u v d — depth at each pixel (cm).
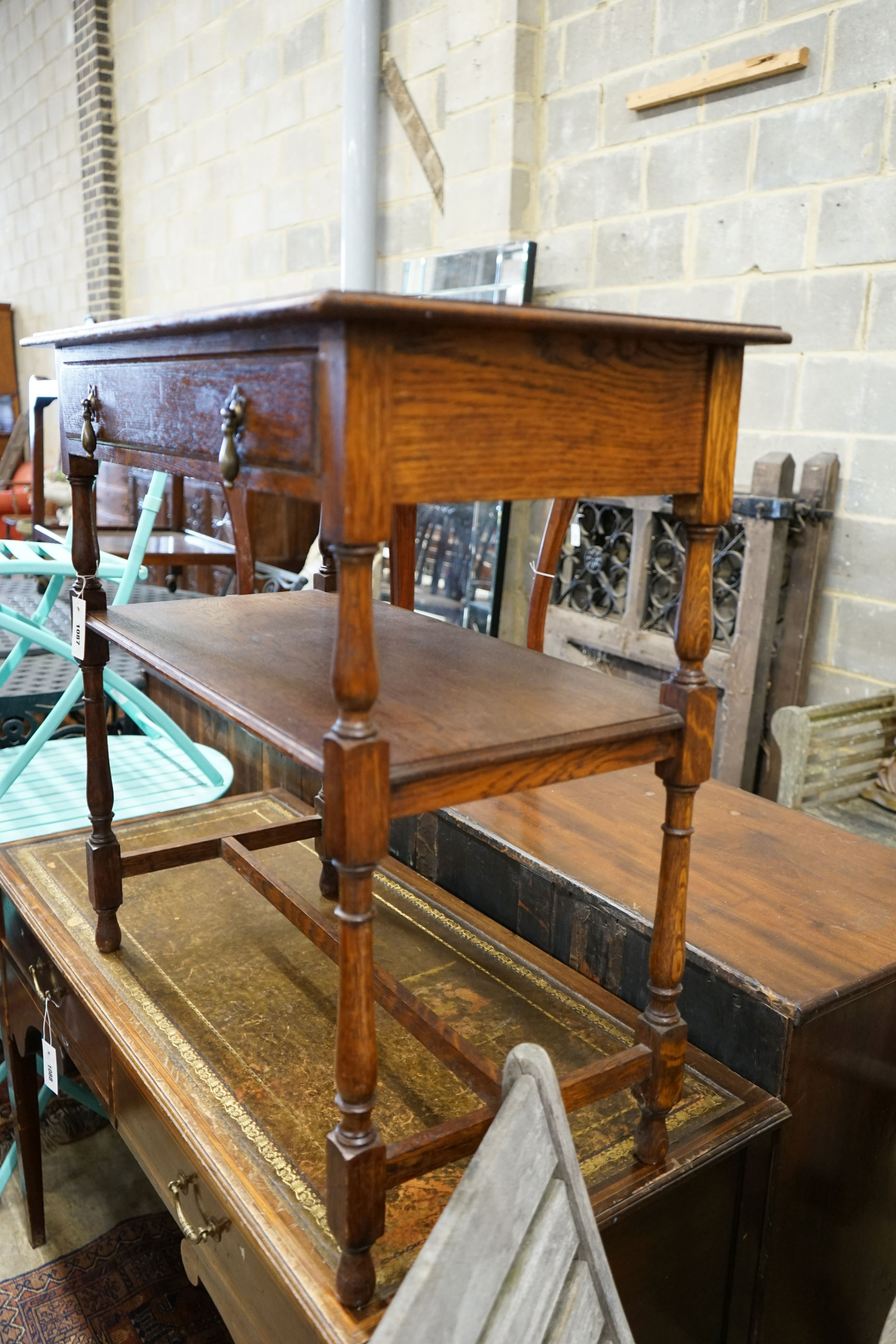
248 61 470
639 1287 109
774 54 257
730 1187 115
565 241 329
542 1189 85
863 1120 127
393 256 405
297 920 126
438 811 167
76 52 614
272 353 78
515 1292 82
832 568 264
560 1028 129
